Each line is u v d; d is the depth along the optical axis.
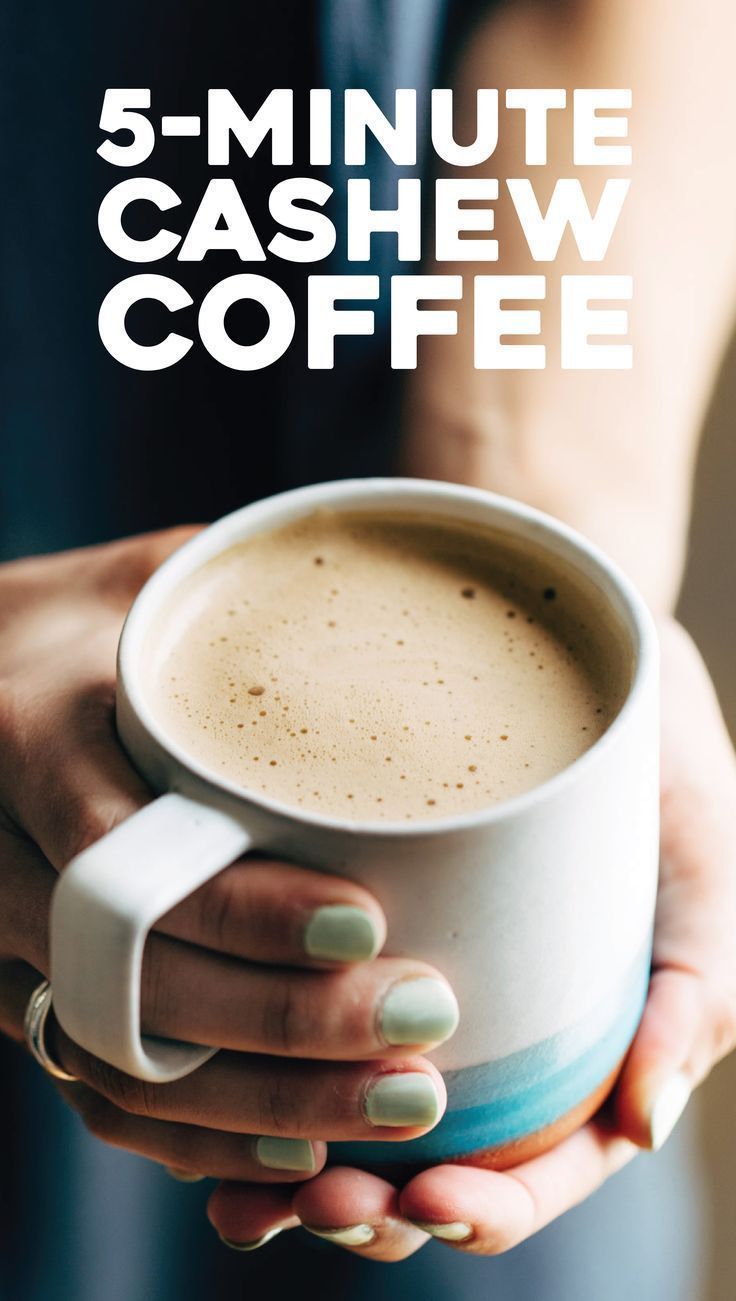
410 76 0.60
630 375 0.58
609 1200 0.57
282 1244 0.59
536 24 0.59
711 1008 0.43
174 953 0.36
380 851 0.34
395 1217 0.39
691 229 0.60
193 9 0.58
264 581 0.42
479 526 0.43
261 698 0.39
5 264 0.61
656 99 0.59
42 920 0.40
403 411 0.57
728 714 0.88
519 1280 0.56
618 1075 0.41
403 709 0.39
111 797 0.37
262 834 0.35
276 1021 0.36
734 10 0.59
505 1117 0.38
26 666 0.43
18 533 0.65
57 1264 0.64
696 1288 0.74
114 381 0.63
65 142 0.60
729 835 0.45
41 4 0.58
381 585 0.42
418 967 0.35
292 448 0.62
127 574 0.48
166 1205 0.63
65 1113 0.62
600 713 0.39
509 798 0.37
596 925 0.36
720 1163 0.81
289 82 0.60
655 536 0.54
